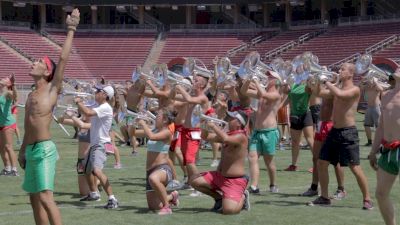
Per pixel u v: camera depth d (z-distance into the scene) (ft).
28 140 24.04
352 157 32.65
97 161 33.30
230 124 31.86
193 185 32.22
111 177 45.29
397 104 24.95
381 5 179.11
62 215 31.27
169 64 106.22
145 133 31.32
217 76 44.19
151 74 39.63
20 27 178.81
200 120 35.91
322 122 36.32
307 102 46.29
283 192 38.50
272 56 169.07
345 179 43.78
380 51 150.00
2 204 34.53
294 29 178.40
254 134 38.04
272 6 188.24
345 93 32.19
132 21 199.93
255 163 38.04
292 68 43.65
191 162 37.63
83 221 29.89
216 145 50.96
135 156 59.52
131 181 43.39
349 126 32.76
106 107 33.53
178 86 36.06
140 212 32.09
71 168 50.85
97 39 183.42
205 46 179.42
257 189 37.83
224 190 31.68
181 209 32.89
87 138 36.19
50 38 180.04
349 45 158.71
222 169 32.07
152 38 183.73
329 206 33.81
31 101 24.09
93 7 185.16
